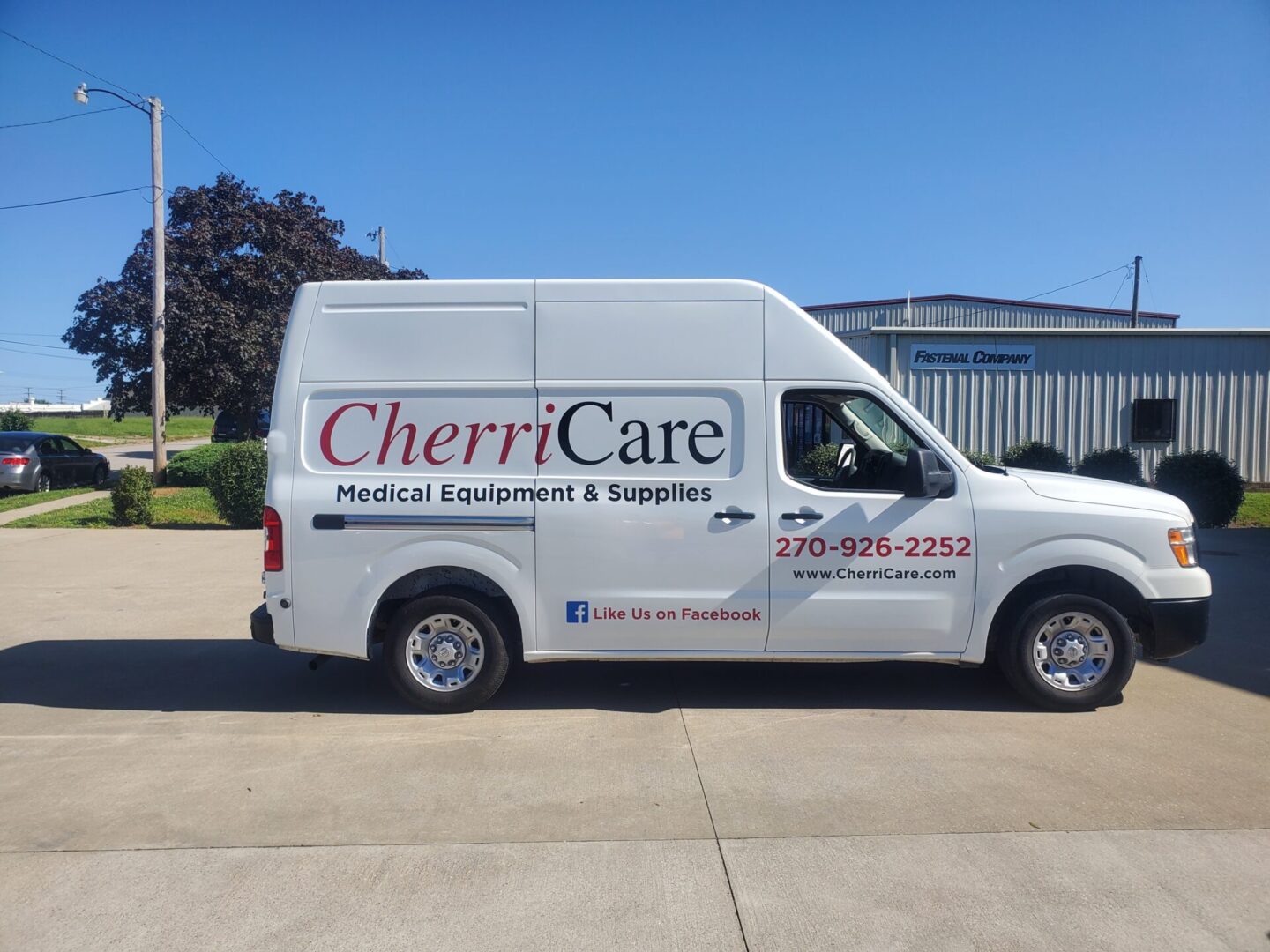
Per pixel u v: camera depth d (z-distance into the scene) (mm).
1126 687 6598
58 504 19406
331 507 5898
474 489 5879
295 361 5973
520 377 5902
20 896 3824
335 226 29547
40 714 6156
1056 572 6082
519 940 3500
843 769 5094
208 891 3854
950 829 4355
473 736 5664
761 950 3422
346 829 4418
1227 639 7984
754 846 4203
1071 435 19109
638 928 3566
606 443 5883
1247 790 4777
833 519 5848
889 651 5941
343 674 7078
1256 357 19047
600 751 5395
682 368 5898
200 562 12219
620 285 5949
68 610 9344
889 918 3617
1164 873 3936
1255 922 3574
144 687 6770
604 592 5895
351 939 3510
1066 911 3650
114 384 27172
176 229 26719
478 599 6008
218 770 5148
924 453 5789
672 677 6914
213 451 22953
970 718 5945
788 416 6453
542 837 4312
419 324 5957
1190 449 19078
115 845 4258
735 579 5867
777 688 6641
